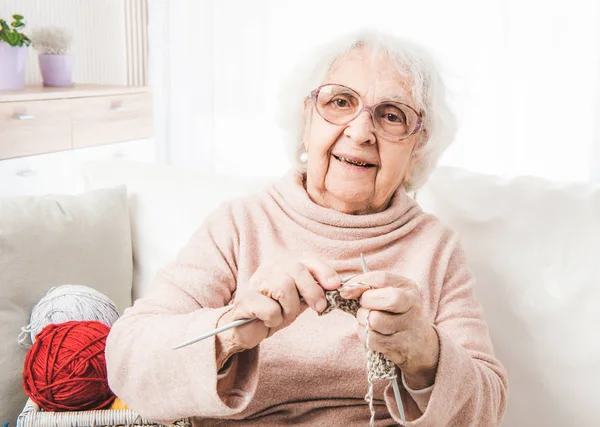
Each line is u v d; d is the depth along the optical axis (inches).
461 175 60.2
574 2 85.4
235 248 49.4
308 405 47.3
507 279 55.5
